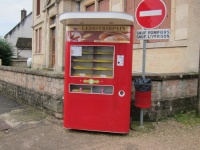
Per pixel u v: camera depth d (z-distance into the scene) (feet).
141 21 17.39
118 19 14.93
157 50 28.07
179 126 17.92
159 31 16.96
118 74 16.26
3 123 19.34
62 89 19.17
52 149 14.39
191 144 14.99
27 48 118.01
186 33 24.54
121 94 16.28
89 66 17.10
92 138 16.01
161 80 18.85
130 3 33.24
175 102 20.03
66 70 16.99
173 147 14.57
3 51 63.10
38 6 68.49
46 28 58.90
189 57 24.16
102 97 16.49
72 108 16.98
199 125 18.12
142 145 14.84
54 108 19.75
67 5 47.11
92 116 16.70
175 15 25.79
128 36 16.15
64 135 16.53
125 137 16.16
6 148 14.61
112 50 16.66
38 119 20.11
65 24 17.01
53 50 57.31
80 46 16.81
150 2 17.01
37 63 66.80
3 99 30.40
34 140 15.74
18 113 22.36
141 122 17.69
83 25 16.63
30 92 25.02
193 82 21.57
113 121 16.42
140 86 17.02
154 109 18.72
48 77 20.92
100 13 14.94
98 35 16.52
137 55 31.42
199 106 19.67
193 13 23.80
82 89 16.93
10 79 31.94
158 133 16.76
